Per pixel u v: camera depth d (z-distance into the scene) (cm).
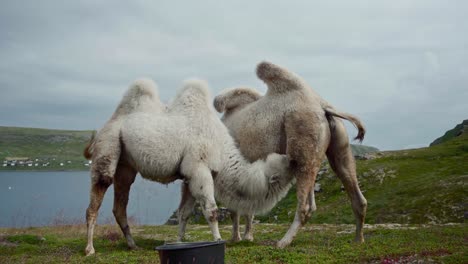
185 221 816
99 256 718
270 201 780
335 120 812
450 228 1041
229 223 1977
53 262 694
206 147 756
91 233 763
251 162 808
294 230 771
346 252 699
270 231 1185
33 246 871
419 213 1864
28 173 10038
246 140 820
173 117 775
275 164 761
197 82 804
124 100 800
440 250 693
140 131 750
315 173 779
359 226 826
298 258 657
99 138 771
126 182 820
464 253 648
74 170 11756
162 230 1320
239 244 809
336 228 1189
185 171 753
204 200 740
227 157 777
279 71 807
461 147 3250
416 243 779
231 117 878
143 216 2059
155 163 748
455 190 2000
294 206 2291
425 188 2159
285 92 805
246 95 889
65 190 4591
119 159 792
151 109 787
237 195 779
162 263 535
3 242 928
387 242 794
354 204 823
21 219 1816
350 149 826
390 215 1939
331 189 2528
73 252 793
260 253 684
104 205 2838
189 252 528
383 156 3322
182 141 751
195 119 770
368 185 2511
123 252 757
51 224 1515
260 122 811
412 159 3077
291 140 770
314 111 779
